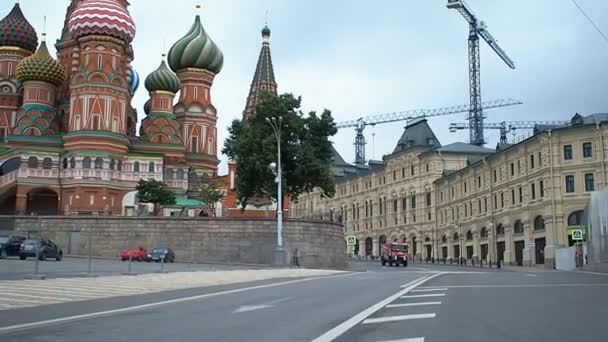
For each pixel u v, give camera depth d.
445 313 15.19
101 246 63.06
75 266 41.25
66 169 81.75
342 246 67.38
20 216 64.81
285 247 60.03
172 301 18.89
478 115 155.25
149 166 85.06
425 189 107.88
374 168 124.25
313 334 11.64
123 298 19.98
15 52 96.44
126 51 87.06
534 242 75.00
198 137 100.69
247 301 18.95
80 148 81.62
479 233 90.44
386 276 38.50
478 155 107.44
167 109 95.44
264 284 28.27
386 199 119.12
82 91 83.06
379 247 120.94
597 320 13.65
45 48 90.25
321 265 62.41
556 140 71.44
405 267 74.38
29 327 12.59
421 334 11.52
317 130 64.69
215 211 85.25
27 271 32.50
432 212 105.88
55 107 91.25
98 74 83.12
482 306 17.00
